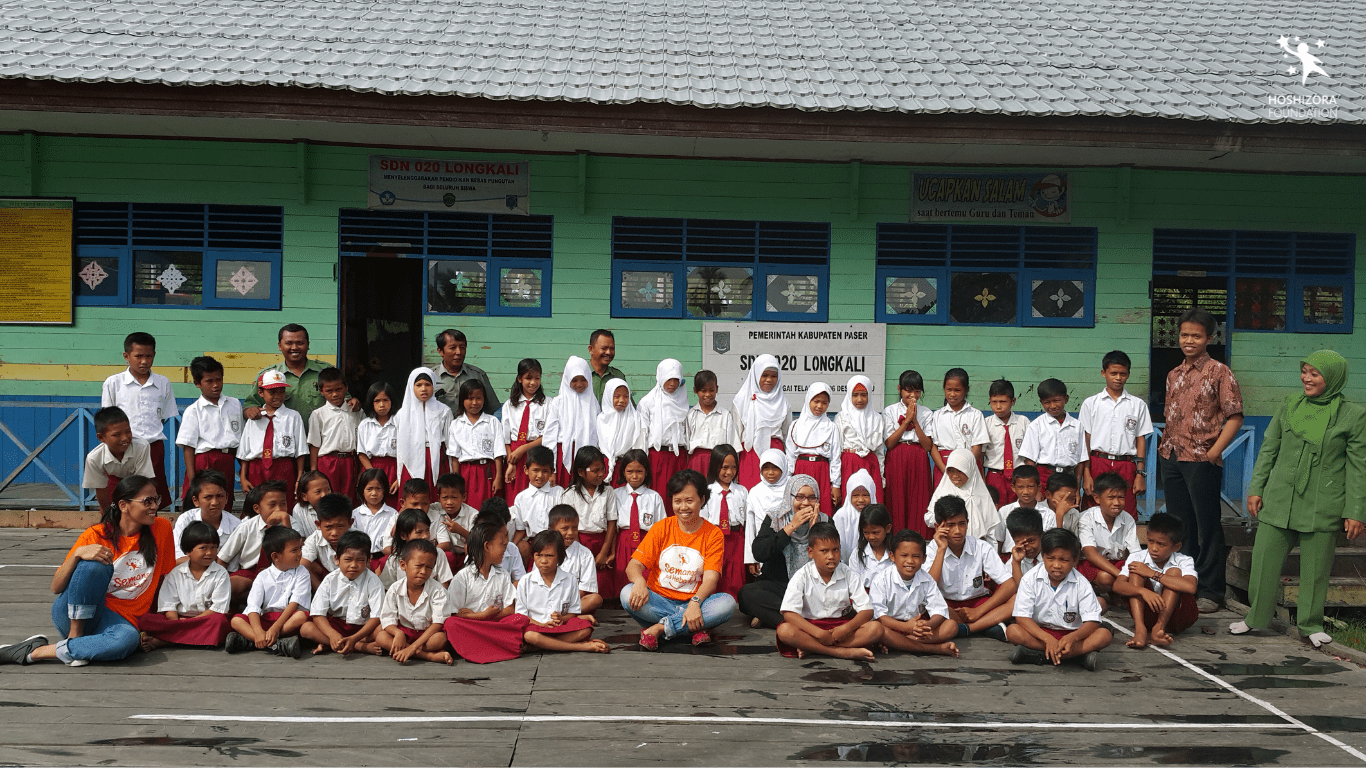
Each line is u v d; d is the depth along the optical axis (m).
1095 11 9.81
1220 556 5.92
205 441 6.23
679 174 8.08
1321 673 4.64
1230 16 9.81
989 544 5.38
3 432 7.82
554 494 5.75
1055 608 4.74
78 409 7.46
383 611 4.75
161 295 7.88
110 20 7.86
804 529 5.36
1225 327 8.35
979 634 5.25
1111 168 8.19
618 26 8.68
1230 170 8.24
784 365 8.12
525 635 4.81
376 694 4.18
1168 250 8.29
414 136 7.65
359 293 9.49
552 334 8.05
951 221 8.16
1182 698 4.26
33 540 6.94
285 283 7.88
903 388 6.52
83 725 3.77
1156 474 7.97
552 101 6.84
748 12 9.32
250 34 7.75
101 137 7.77
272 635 4.72
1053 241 8.23
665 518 5.53
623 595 5.21
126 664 4.54
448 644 4.75
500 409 7.89
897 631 4.85
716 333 8.09
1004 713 4.04
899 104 6.97
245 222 7.88
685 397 6.53
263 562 5.24
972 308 8.23
